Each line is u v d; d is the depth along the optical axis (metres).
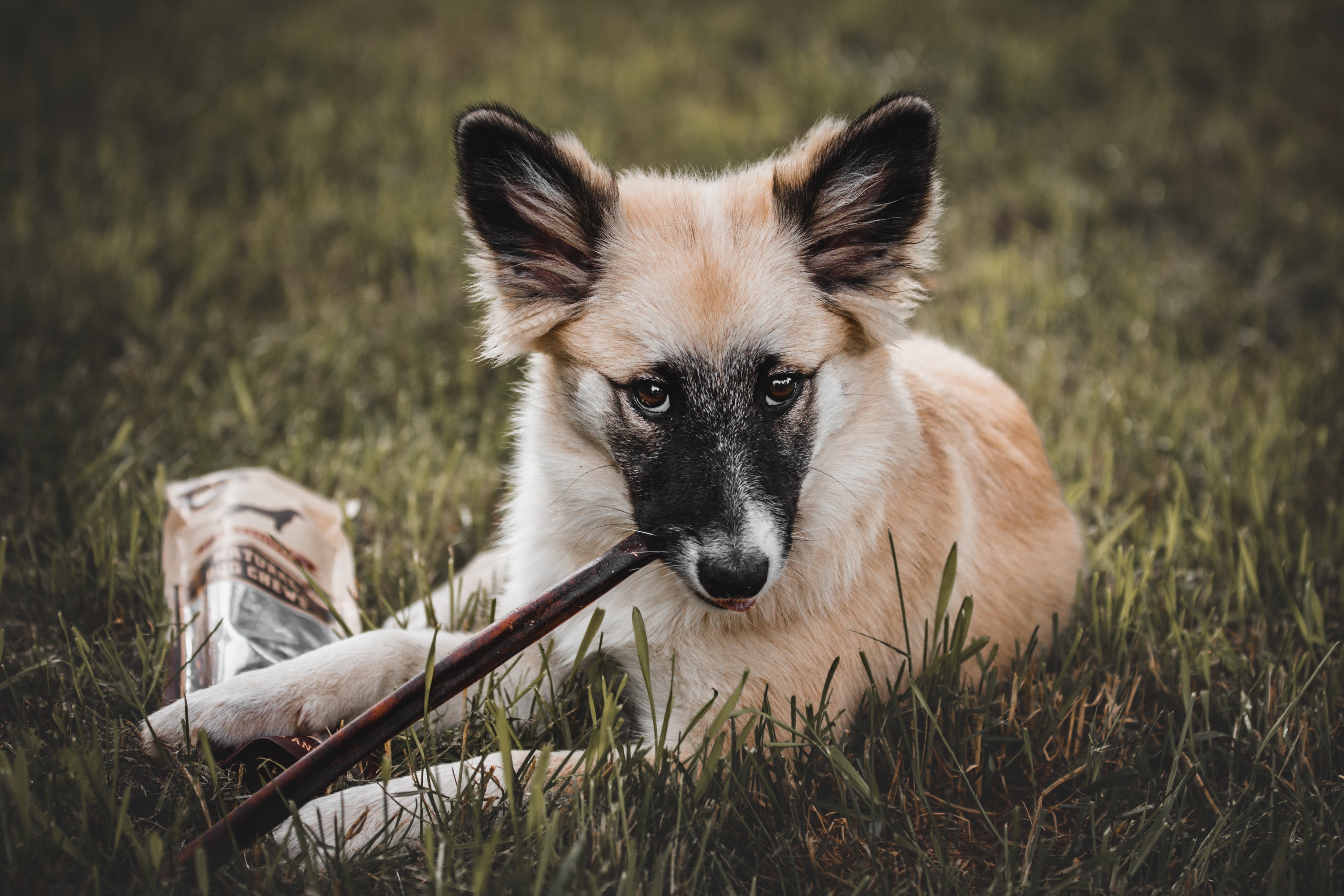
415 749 0.98
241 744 0.96
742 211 1.01
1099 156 2.13
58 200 1.76
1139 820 0.95
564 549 1.04
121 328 1.41
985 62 2.47
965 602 0.99
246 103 2.13
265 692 0.96
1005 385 1.18
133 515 1.11
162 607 1.06
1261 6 2.77
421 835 0.92
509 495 1.18
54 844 0.89
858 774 0.95
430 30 2.81
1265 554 1.15
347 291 1.60
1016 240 1.86
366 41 2.62
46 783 0.91
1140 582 1.11
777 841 0.93
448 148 2.05
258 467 1.24
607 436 0.99
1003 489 1.10
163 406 1.30
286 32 2.56
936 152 1.00
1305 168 2.05
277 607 1.03
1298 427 1.32
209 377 1.37
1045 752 1.00
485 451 1.28
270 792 0.89
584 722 0.99
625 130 2.19
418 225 1.74
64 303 1.41
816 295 1.00
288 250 1.65
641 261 0.99
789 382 0.98
